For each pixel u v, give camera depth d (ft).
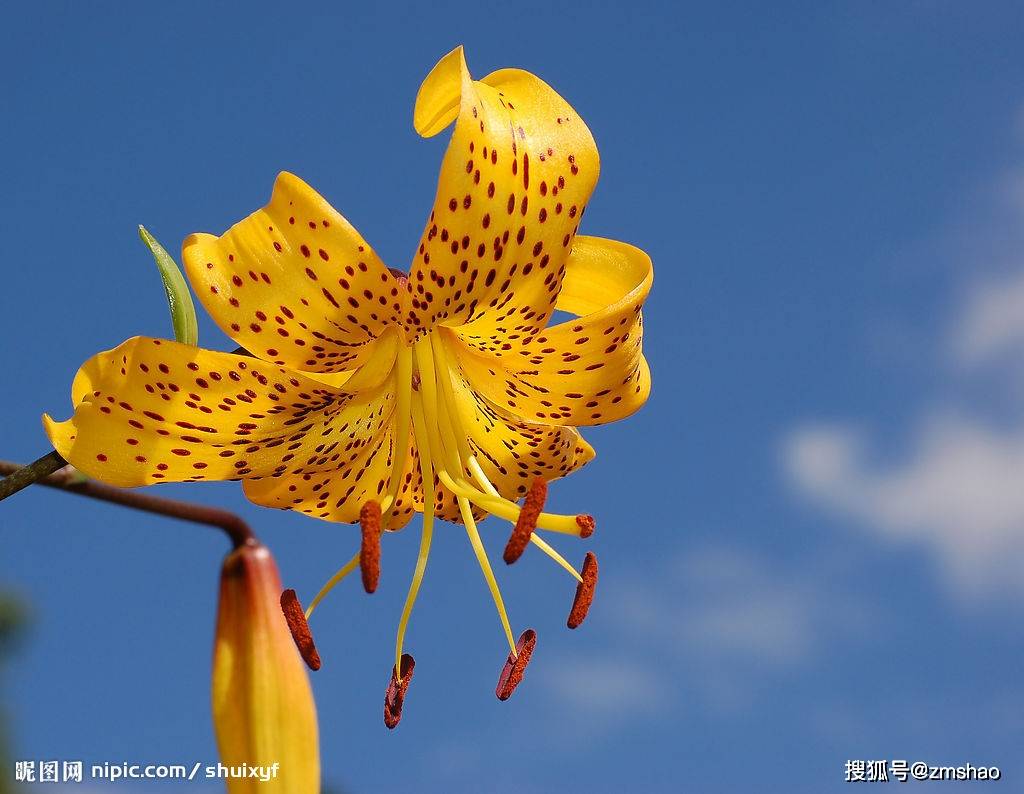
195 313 2.19
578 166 2.13
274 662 2.23
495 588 2.24
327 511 2.28
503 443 2.30
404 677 2.24
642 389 2.26
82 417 2.11
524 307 2.17
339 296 2.11
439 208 2.09
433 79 2.10
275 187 2.09
